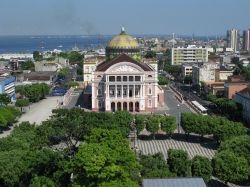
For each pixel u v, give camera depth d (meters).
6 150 156.12
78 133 171.88
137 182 121.88
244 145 158.00
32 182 125.75
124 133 194.88
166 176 131.62
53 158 138.25
